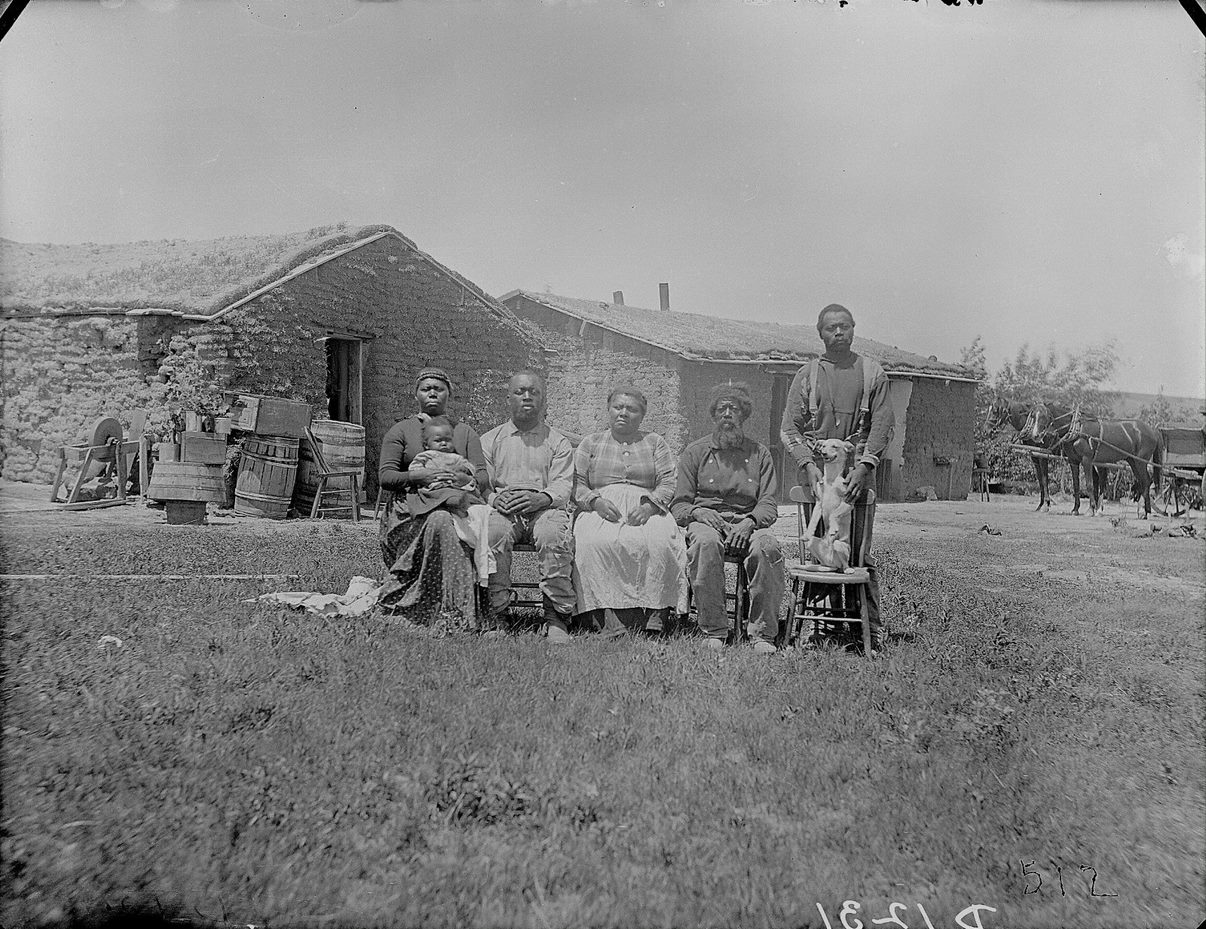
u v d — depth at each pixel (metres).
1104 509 10.02
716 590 4.39
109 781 2.79
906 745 3.25
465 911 2.29
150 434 6.12
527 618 4.70
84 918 2.31
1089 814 3.00
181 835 2.55
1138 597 5.60
